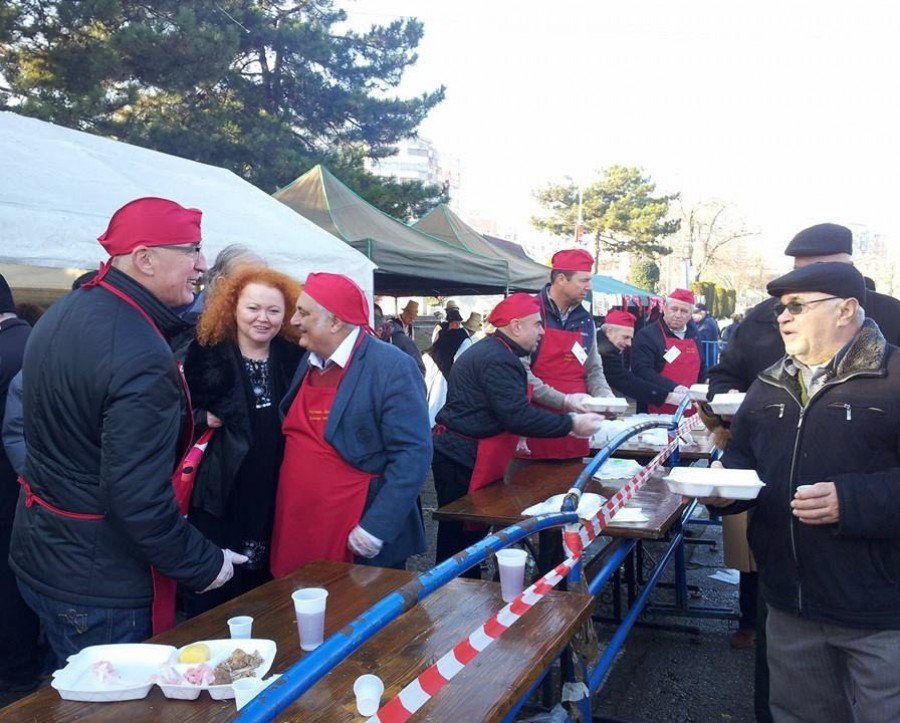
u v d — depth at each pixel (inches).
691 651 177.0
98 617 87.7
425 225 462.3
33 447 89.4
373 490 120.0
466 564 76.7
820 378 95.0
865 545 90.9
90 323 86.6
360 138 725.9
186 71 530.0
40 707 67.6
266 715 53.2
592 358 198.4
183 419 99.7
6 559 139.6
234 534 123.8
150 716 65.9
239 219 219.3
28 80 478.3
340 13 720.3
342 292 116.4
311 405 120.1
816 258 129.4
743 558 171.9
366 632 62.2
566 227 1825.8
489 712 67.4
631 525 124.3
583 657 101.7
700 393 171.0
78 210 170.6
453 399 161.0
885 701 91.7
